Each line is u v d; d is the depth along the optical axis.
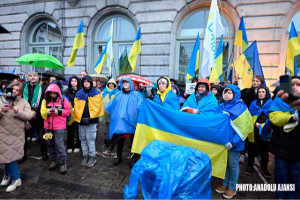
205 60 4.58
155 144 2.13
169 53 7.71
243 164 3.80
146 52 7.97
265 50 6.65
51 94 3.10
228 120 2.58
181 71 7.97
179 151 1.88
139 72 8.14
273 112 2.14
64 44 9.08
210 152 2.67
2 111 2.46
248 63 4.54
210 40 4.45
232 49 7.17
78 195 2.63
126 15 8.44
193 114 2.78
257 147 3.31
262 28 6.65
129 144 4.84
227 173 2.73
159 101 3.43
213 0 4.47
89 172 3.26
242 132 2.49
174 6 7.54
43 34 9.93
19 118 2.64
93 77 6.18
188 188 1.70
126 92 3.55
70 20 8.91
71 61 6.39
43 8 9.26
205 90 2.97
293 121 1.96
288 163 2.13
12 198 2.53
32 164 3.54
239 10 6.84
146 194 1.81
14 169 2.73
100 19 8.83
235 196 2.66
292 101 1.67
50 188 2.78
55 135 3.14
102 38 9.02
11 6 9.79
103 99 4.86
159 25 7.74
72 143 4.15
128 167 3.48
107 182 2.96
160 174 1.72
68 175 3.15
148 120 3.05
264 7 6.58
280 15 6.46
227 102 2.78
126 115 3.39
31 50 10.15
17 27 9.80
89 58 8.88
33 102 3.62
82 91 3.39
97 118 3.50
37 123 3.63
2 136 2.53
